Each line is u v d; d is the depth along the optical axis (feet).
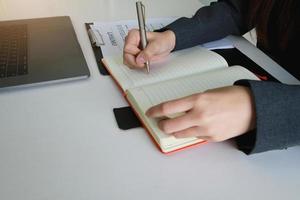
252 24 2.67
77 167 1.47
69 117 1.76
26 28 2.56
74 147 1.57
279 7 2.68
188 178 1.45
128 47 2.08
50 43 2.37
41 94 1.92
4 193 1.34
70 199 1.33
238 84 1.62
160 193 1.37
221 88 1.59
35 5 3.04
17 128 1.67
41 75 2.01
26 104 1.84
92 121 1.74
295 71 2.80
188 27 2.38
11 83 1.92
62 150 1.55
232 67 2.09
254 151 1.53
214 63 2.16
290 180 1.48
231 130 1.51
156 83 1.92
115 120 1.75
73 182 1.40
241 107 1.50
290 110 1.49
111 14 2.99
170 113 1.50
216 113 1.47
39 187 1.37
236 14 2.64
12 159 1.49
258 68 2.28
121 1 3.24
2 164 1.47
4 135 1.62
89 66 2.22
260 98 1.49
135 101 1.75
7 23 2.63
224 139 1.54
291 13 2.65
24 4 3.04
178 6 3.24
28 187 1.37
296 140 1.50
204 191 1.39
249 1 2.65
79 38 2.56
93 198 1.34
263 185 1.44
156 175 1.45
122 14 3.00
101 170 1.46
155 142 1.61
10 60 2.13
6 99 1.86
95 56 2.33
